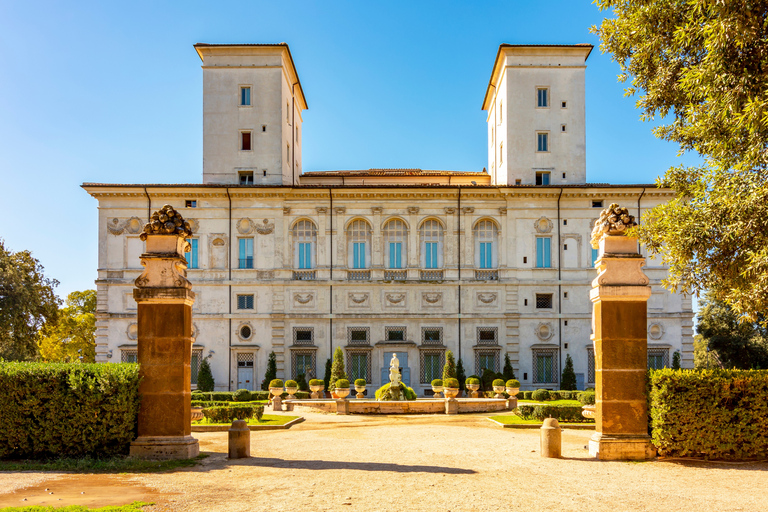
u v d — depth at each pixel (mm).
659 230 21562
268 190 54406
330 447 21594
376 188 54562
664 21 22328
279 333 53844
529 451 20297
